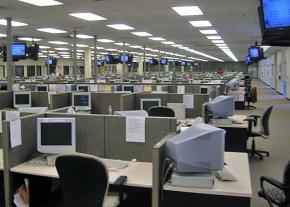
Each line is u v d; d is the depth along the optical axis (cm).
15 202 251
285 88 1396
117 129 274
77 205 206
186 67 3162
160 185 208
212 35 1056
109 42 1282
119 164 254
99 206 201
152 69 2766
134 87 747
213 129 208
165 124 262
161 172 212
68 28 865
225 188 203
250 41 1257
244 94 1006
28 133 271
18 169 249
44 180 291
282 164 449
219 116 442
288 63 1312
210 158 204
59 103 543
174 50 1778
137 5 574
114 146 276
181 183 204
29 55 847
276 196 240
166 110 443
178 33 1001
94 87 789
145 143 267
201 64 3562
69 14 659
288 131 674
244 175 228
